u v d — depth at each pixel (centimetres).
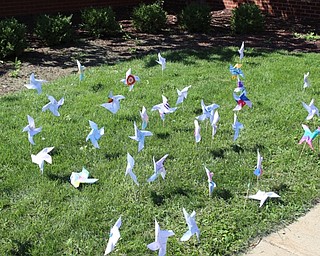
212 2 939
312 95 433
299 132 359
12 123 359
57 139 334
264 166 310
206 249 232
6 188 275
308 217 260
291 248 235
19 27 558
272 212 262
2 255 223
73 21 794
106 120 368
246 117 382
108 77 472
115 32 678
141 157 314
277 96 428
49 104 329
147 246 210
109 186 281
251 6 708
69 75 489
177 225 249
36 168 297
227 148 331
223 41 649
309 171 306
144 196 272
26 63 532
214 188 280
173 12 895
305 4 808
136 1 963
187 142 337
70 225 245
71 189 276
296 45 633
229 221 252
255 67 516
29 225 244
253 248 234
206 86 449
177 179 289
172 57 552
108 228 244
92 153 318
